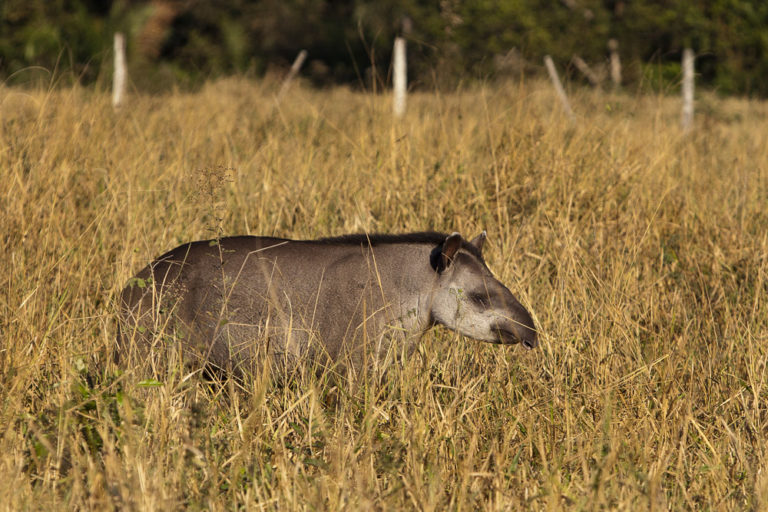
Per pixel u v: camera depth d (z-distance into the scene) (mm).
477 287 19781
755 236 29219
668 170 33594
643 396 20062
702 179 34344
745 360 21688
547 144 32125
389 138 33031
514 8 61531
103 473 15531
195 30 102312
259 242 20391
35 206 25188
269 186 29672
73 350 19422
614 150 33781
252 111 43438
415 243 20406
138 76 57625
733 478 17484
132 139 34938
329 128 39125
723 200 32594
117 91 49750
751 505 16078
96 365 19312
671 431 18781
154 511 14367
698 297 26344
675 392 20203
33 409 18141
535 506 15492
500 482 15672
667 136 37406
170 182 29000
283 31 101812
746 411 19188
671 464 17688
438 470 16281
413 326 20031
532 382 20484
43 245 23656
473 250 20328
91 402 16734
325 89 55531
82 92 38094
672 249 28359
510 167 30594
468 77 40906
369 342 19484
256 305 19594
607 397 18297
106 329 19734
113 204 26688
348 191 29531
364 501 14516
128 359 18438
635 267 25500
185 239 26141
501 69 40438
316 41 98812
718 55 70750
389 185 29469
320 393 19172
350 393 19062
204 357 19203
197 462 15328
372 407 17688
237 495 15656
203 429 17156
